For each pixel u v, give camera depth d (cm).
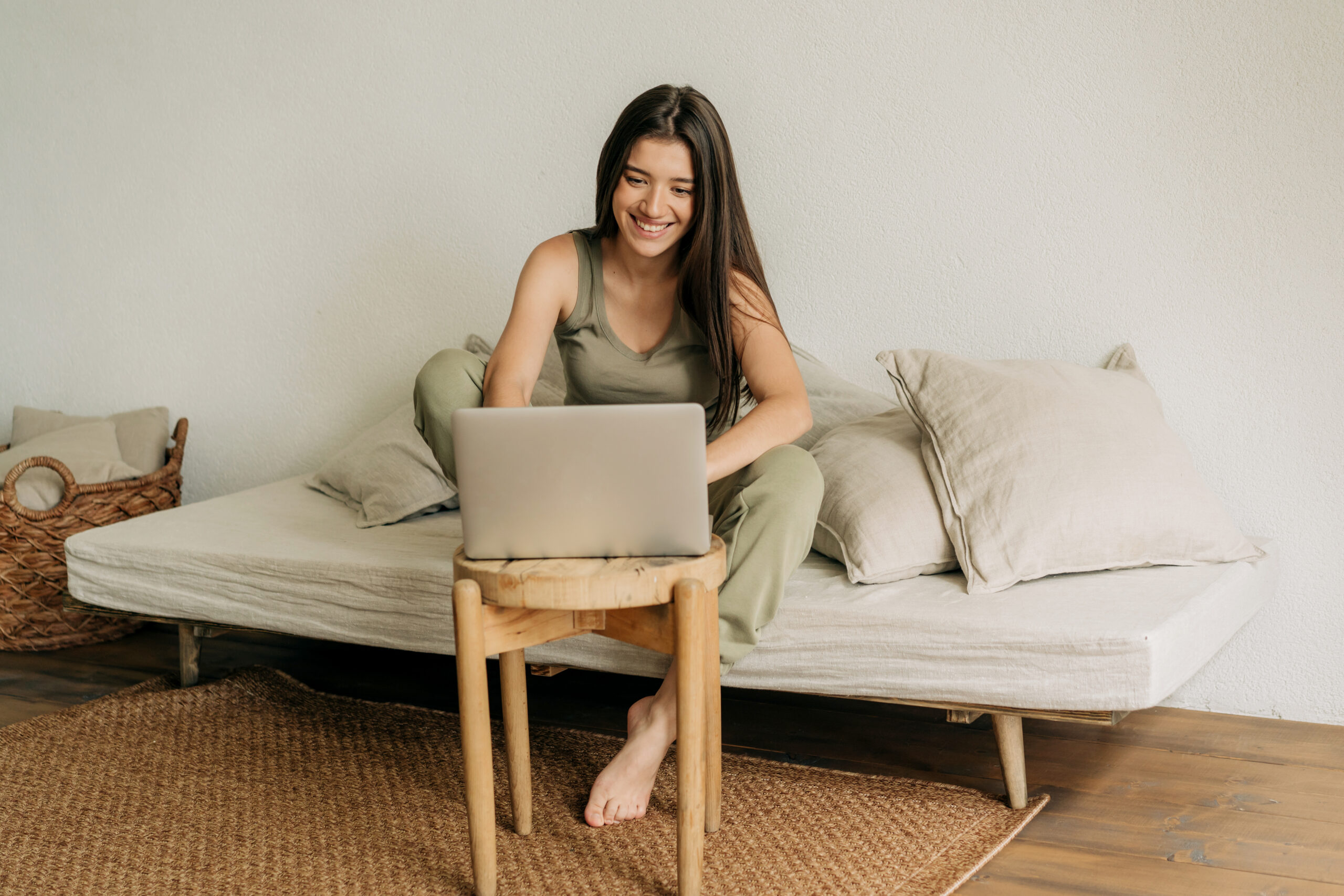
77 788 174
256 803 167
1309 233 191
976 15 210
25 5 293
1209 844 151
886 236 223
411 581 185
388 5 257
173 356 293
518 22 246
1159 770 177
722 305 161
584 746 188
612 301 172
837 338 230
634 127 155
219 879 144
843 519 179
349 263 271
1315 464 195
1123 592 162
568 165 247
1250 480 201
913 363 195
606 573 123
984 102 211
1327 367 192
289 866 147
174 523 225
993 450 178
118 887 142
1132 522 171
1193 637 153
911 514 177
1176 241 200
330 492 247
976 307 218
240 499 247
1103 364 209
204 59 277
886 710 206
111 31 285
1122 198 203
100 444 271
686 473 125
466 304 261
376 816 162
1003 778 171
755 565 151
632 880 141
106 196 293
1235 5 191
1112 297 207
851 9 219
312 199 272
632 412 123
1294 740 190
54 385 309
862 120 221
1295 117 189
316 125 269
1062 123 206
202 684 221
